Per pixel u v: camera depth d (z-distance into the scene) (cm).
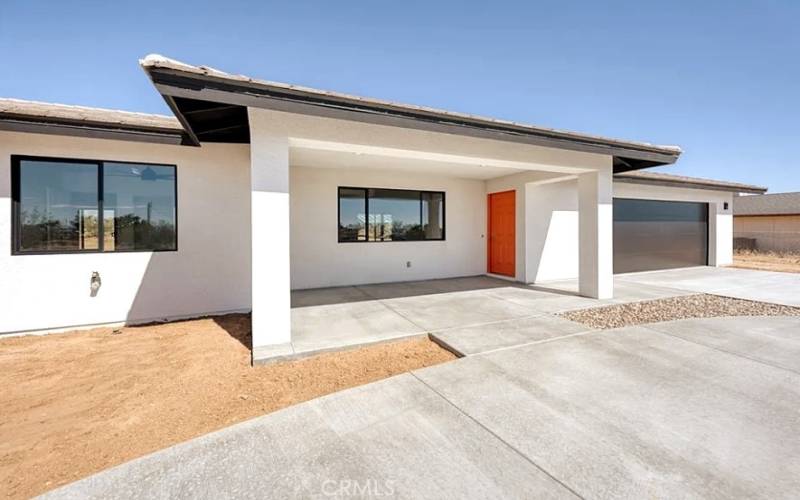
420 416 272
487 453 224
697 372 355
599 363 379
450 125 496
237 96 372
